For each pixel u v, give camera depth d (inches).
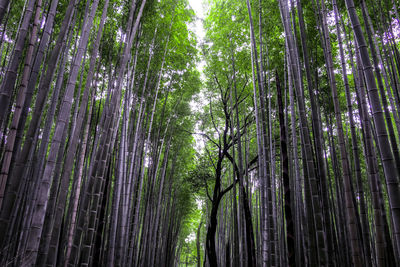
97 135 216.1
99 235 167.3
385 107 156.3
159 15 260.5
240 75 307.0
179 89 337.1
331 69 138.4
